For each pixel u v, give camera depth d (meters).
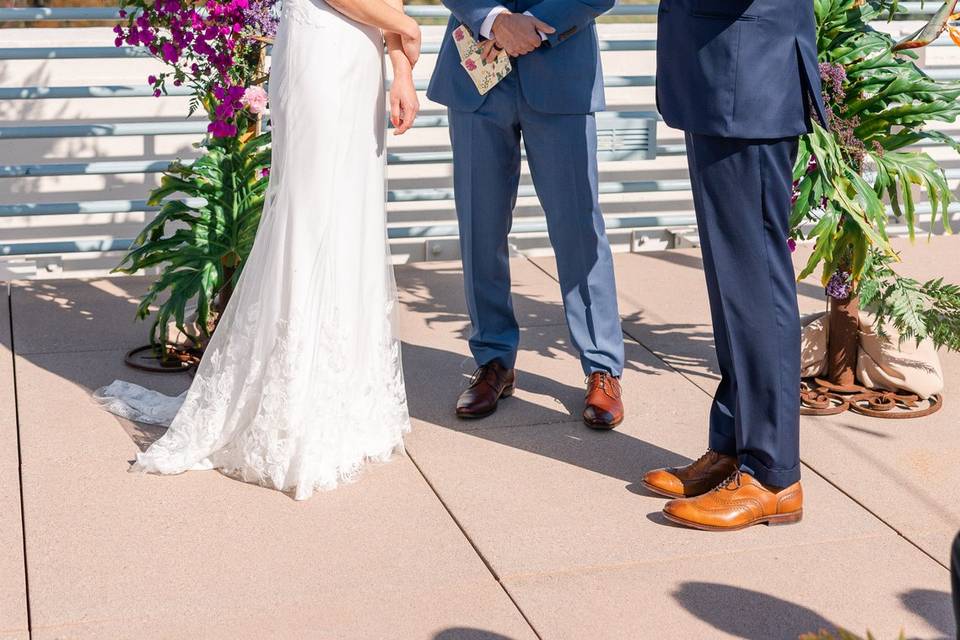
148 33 3.97
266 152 4.21
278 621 2.55
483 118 3.53
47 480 3.18
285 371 3.12
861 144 3.65
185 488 3.17
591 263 3.62
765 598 2.67
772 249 2.85
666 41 2.85
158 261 4.11
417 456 3.40
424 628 2.54
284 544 2.88
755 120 2.72
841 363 3.83
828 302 3.97
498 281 3.75
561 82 3.41
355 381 3.24
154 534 2.91
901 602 2.67
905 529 3.00
